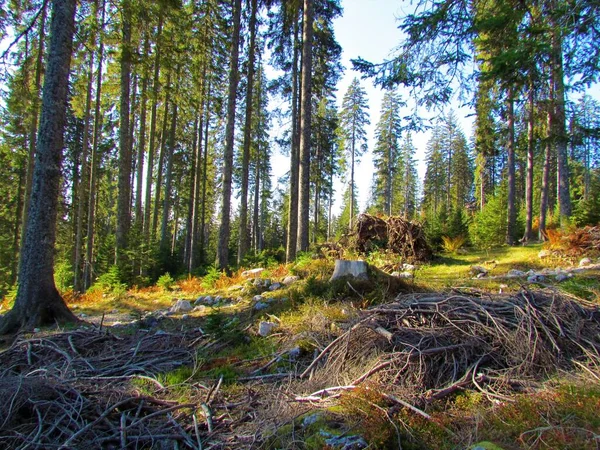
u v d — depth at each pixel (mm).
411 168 45156
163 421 3227
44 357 5008
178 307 7777
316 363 4133
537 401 2875
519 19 5227
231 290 9281
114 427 3039
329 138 26109
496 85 6590
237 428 3074
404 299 4984
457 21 5609
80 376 4219
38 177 7242
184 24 14180
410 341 3975
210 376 4180
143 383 4027
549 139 7633
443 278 8477
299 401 3322
